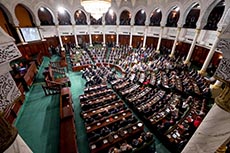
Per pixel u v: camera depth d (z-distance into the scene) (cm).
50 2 2114
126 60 1917
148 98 1053
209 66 1583
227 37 135
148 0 2172
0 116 115
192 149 188
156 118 841
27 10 2003
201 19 1524
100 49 2456
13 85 137
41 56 1967
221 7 1636
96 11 927
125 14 2870
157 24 2381
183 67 1647
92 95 1101
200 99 1061
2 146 112
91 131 745
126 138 712
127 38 2795
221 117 151
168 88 1180
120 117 838
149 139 700
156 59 2034
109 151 639
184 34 1970
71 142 611
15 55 133
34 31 2041
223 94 150
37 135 773
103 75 1550
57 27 2362
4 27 1700
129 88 1238
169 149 729
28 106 1003
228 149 520
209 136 167
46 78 1154
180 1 1750
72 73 1700
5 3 1594
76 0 2325
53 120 877
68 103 943
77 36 2720
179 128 766
